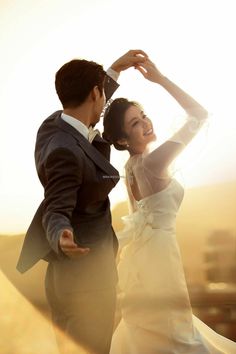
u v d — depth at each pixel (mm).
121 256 3482
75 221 2795
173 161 3393
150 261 3377
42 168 2773
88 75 2900
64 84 2891
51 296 2953
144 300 3361
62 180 2646
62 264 2801
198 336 3373
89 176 2738
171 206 3426
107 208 2936
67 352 2859
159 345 3316
